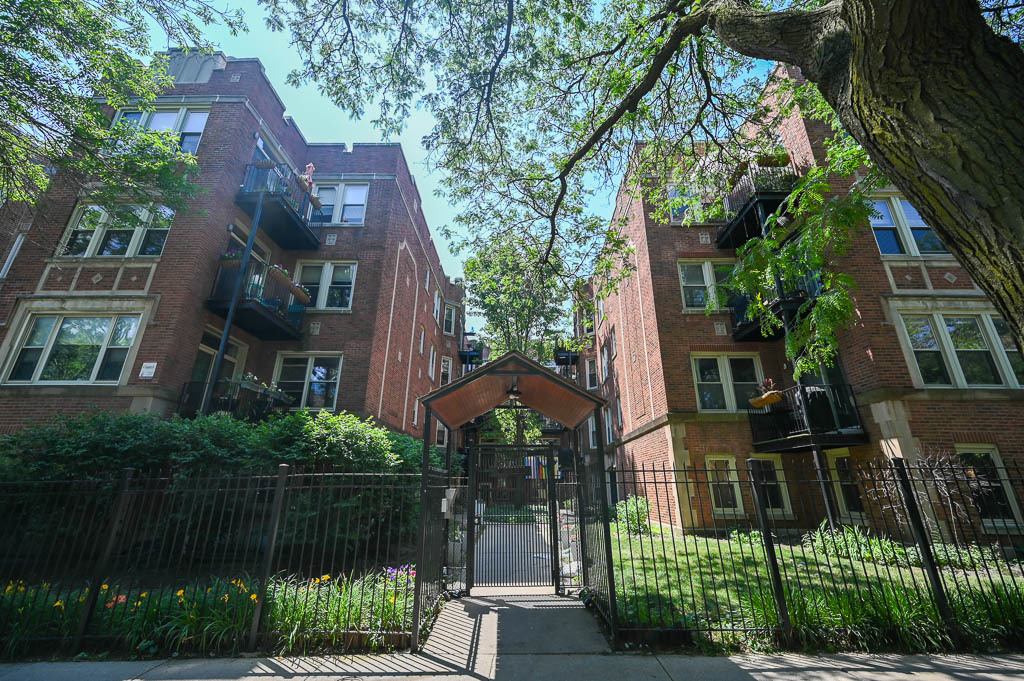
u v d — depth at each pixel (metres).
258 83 13.05
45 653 4.11
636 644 4.34
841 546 7.16
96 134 7.48
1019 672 3.64
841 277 5.71
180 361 10.07
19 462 6.84
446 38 7.08
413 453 9.44
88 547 6.77
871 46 2.17
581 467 6.21
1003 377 9.15
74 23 6.77
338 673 3.81
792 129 11.52
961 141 2.02
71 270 10.46
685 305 12.69
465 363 29.58
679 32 4.94
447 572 6.38
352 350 13.00
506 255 10.78
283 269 12.83
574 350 21.14
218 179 11.40
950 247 2.32
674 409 11.62
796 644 4.22
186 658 4.07
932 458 8.08
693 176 8.66
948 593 4.57
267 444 7.73
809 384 10.85
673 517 10.93
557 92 7.90
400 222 15.84
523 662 4.01
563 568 7.68
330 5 6.45
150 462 7.11
